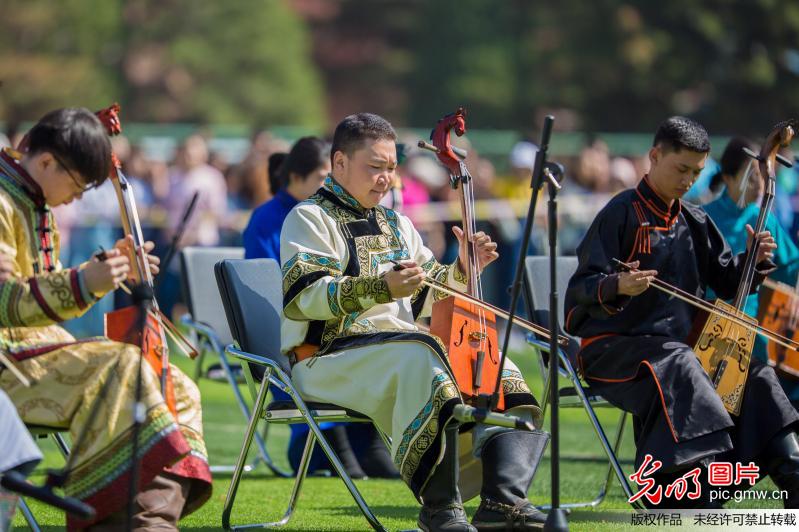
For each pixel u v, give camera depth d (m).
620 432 17.22
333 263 14.41
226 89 99.06
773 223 18.67
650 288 15.49
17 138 37.31
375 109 113.31
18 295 11.59
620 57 84.81
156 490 11.73
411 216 36.06
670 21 84.00
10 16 94.12
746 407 15.09
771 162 16.16
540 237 36.53
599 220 15.56
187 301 20.58
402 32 116.88
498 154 46.16
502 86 91.56
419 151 37.38
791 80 80.56
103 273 11.66
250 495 17.78
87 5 96.12
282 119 100.00
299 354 14.78
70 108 12.28
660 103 84.50
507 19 95.00
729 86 81.12
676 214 15.77
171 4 99.62
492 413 12.68
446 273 15.13
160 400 11.72
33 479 18.14
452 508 13.35
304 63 106.69
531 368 33.78
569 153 43.91
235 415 26.45
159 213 36.41
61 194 12.32
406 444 13.30
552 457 12.37
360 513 16.38
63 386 11.81
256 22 100.75
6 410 10.98
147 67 97.81
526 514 13.59
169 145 47.03
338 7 118.50
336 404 14.12
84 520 10.90
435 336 13.70
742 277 15.62
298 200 19.81
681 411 14.30
